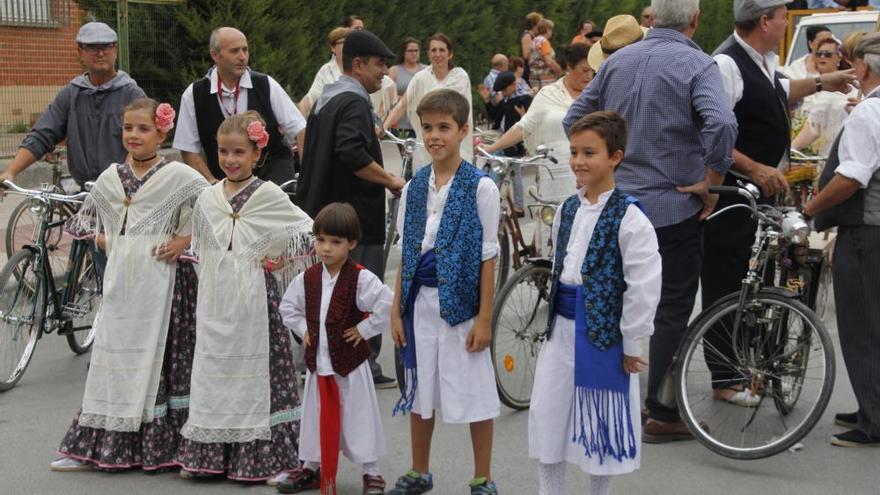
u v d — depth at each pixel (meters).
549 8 23.02
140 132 5.02
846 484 4.97
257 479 4.85
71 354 7.20
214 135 6.75
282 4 15.62
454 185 4.44
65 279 6.87
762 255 5.38
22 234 8.65
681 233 5.38
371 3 18.02
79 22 13.64
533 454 4.27
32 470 5.09
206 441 4.85
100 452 5.04
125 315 4.96
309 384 4.72
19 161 6.79
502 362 5.93
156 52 13.75
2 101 13.06
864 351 5.38
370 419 4.69
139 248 4.98
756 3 5.54
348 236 4.62
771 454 5.08
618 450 4.12
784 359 5.30
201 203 4.89
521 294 6.01
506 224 7.41
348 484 4.95
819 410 4.99
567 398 4.21
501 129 13.37
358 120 6.03
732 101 5.66
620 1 25.30
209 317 4.82
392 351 7.18
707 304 5.97
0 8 12.91
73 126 6.90
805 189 6.90
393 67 13.23
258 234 4.84
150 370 4.95
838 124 8.23
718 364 5.50
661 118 5.31
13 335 6.44
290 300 4.77
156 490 4.83
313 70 16.77
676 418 5.52
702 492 4.87
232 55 6.61
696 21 5.48
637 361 4.10
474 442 4.59
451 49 10.55
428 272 4.47
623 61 5.43
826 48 9.16
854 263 5.34
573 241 4.21
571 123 5.67
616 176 5.46
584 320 4.12
